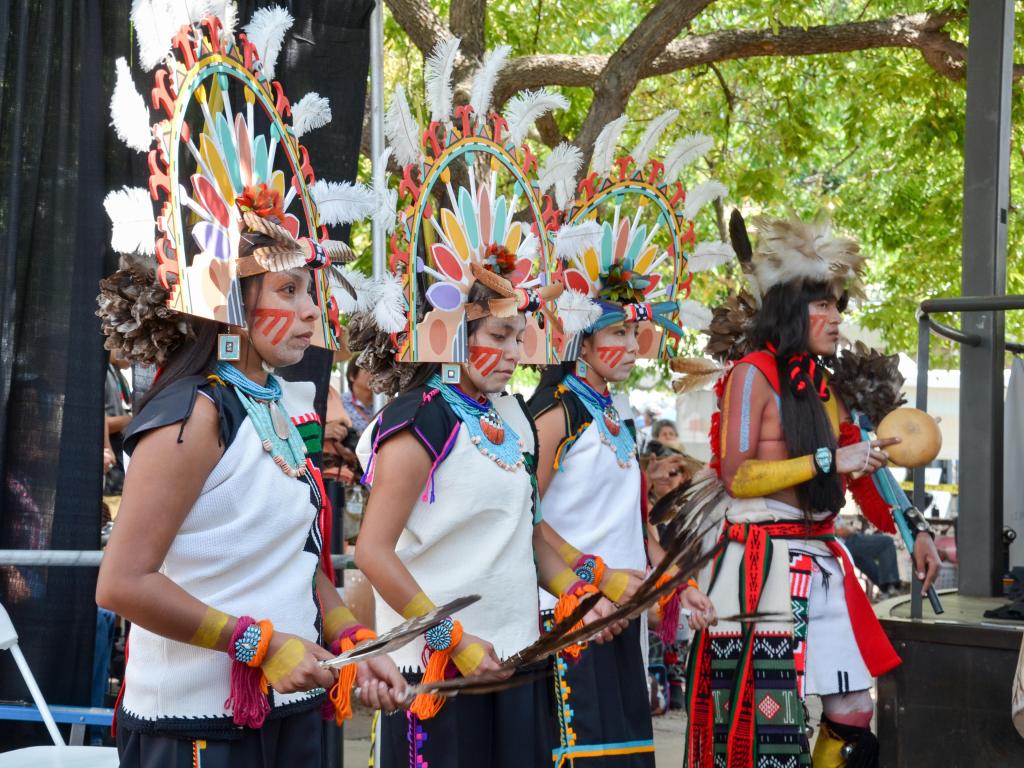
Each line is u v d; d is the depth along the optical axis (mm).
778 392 4754
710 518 4789
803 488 4703
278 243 2775
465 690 2578
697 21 12320
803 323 4750
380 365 3740
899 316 13289
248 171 2943
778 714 4551
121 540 2537
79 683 4840
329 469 5785
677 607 4602
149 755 2703
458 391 3637
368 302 3527
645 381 16344
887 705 4906
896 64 10859
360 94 5355
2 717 4398
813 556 4680
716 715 4688
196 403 2658
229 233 2805
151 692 2680
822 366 5121
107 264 4816
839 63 11305
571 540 4457
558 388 4543
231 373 2789
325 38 5277
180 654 2674
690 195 5223
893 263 13570
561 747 4234
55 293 4820
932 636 4754
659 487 7289
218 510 2680
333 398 6512
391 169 5711
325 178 5277
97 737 5105
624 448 4656
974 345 5855
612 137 4941
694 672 4816
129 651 2775
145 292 2732
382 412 3549
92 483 4797
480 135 3941
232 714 2678
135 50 4711
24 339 4801
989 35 5961
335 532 5824
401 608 3340
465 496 3531
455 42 3844
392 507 3410
